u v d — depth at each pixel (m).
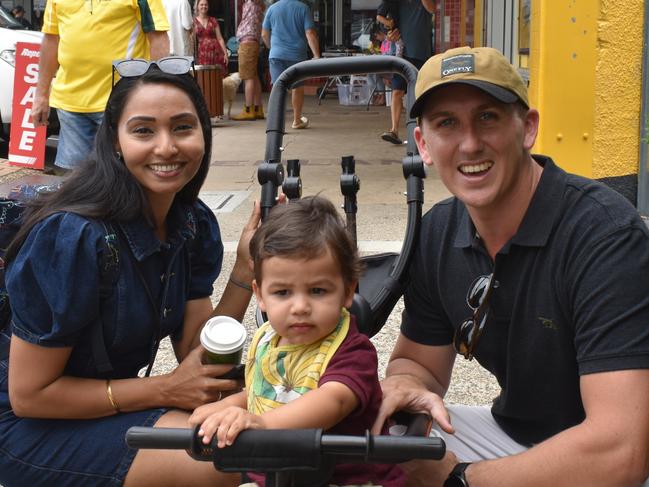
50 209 2.27
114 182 2.29
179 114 2.32
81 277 2.21
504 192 2.09
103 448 2.31
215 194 7.34
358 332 2.08
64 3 5.29
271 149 2.76
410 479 2.28
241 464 1.65
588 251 1.98
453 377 3.80
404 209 6.60
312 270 1.92
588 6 5.43
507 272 2.12
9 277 2.24
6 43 9.02
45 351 2.24
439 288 2.33
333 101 16.52
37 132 7.89
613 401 1.90
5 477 2.40
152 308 2.40
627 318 1.92
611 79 5.51
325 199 2.08
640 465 1.89
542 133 5.62
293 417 1.82
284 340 2.05
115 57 5.24
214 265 2.76
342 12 18.48
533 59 5.69
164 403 2.36
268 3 16.66
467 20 12.30
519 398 2.25
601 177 5.65
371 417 2.02
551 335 2.09
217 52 13.13
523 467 1.96
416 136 2.32
